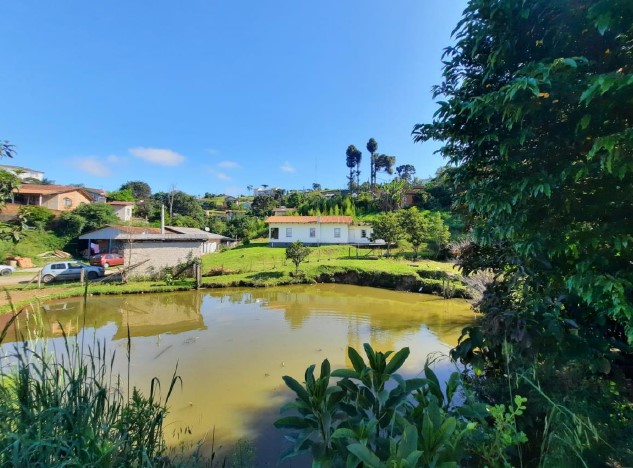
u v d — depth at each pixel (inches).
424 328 333.4
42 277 598.9
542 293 93.6
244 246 1198.3
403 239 920.9
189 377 216.2
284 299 501.7
